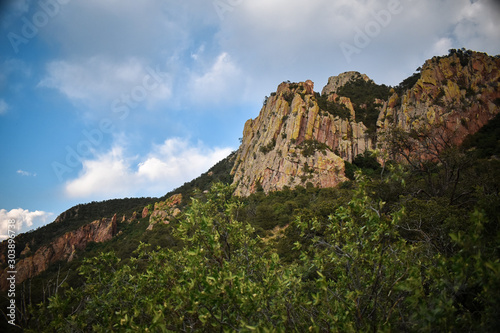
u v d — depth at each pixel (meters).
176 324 4.48
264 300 4.83
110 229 94.62
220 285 4.11
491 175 20.14
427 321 4.01
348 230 5.83
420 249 6.32
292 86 117.00
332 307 4.58
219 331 4.48
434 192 24.81
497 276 3.42
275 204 55.94
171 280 5.86
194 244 5.38
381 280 5.02
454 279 4.21
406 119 73.12
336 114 95.88
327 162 74.00
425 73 76.12
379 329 4.13
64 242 83.06
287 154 81.62
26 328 5.61
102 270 7.47
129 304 6.54
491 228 5.62
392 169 5.48
